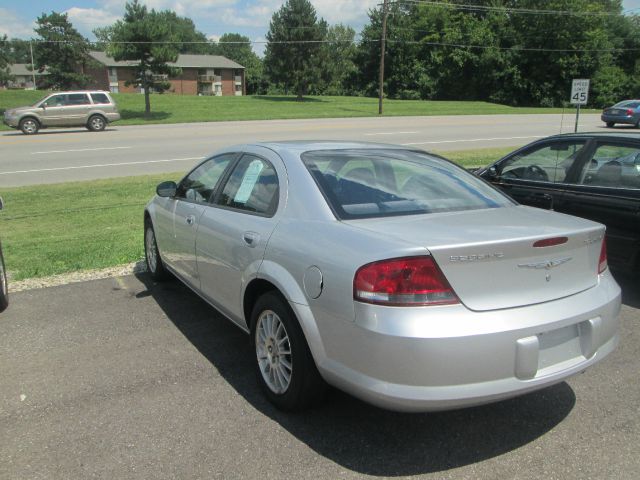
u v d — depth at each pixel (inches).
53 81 2474.2
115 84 3122.5
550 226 119.2
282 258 126.2
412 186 142.1
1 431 123.5
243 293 142.5
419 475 108.4
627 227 208.7
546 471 109.5
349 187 134.3
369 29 2920.8
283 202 136.7
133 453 115.1
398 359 101.3
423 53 2881.4
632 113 1090.1
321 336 115.0
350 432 123.0
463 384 102.7
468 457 114.3
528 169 251.0
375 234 112.2
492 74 2650.1
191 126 1173.7
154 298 214.1
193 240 173.9
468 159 603.2
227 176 168.6
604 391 141.3
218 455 114.5
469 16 2802.7
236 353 164.7
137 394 140.0
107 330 182.1
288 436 121.3
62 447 117.3
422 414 131.0
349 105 1875.0
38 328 183.6
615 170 216.5
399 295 102.2
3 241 312.8
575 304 115.0
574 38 2500.0
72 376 149.7
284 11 2190.0
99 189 481.7
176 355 163.2
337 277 109.9
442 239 106.6
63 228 345.7
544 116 1491.1
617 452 115.5
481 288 105.5
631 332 179.0
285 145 156.9
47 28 2432.3
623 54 2728.8
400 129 1056.8
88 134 1019.3
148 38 1385.3
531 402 136.7
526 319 107.2
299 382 123.5
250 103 1902.1
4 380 147.6
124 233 327.9
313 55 2214.6
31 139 933.2
